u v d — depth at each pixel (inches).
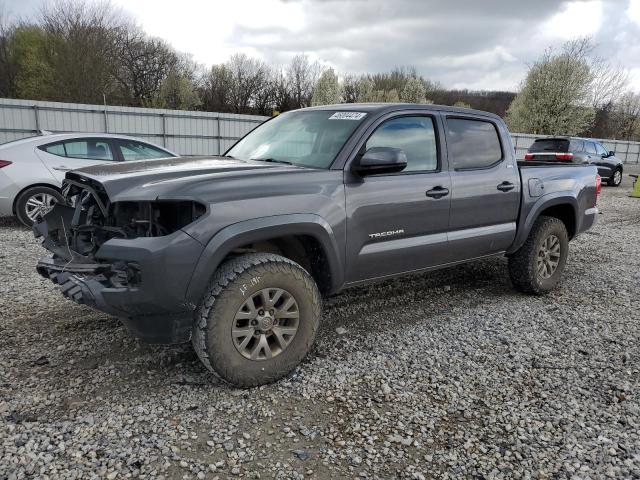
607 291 215.8
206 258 111.9
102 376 127.2
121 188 113.7
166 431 105.1
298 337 128.8
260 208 119.7
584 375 136.2
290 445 102.4
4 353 137.6
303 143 152.8
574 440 106.5
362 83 2378.2
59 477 89.8
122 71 1797.5
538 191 195.3
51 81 1491.1
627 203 554.9
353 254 140.3
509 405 120.0
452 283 220.7
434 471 96.0
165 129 954.7
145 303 109.3
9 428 103.4
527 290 203.8
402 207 149.9
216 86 2129.7
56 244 137.5
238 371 119.6
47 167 308.8
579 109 1654.8
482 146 179.8
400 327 167.5
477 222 174.7
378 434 107.0
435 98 2689.5
